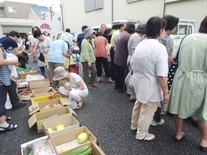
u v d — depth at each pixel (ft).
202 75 5.07
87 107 9.30
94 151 5.01
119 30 12.49
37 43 13.74
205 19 5.00
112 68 13.19
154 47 5.17
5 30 42.83
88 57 11.84
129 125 7.45
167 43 6.17
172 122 7.63
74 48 15.67
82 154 4.71
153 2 22.17
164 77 5.21
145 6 23.32
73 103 8.88
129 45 9.22
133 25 10.36
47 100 8.41
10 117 8.28
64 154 4.77
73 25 40.19
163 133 6.81
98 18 31.96
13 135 6.88
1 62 6.37
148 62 5.28
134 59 5.71
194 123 7.22
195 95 5.14
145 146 6.06
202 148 5.73
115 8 27.96
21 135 6.86
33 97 9.31
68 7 40.47
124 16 26.71
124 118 8.07
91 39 12.10
